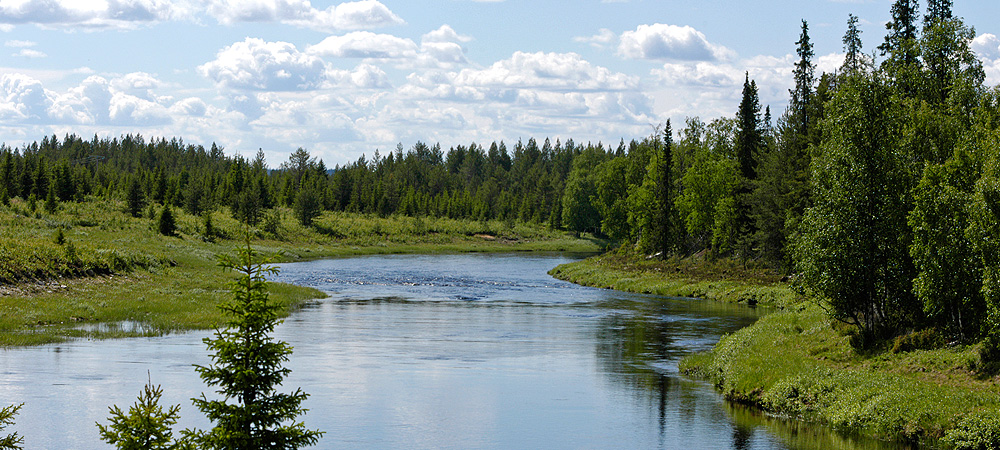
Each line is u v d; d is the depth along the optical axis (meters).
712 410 20.59
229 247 85.81
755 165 71.19
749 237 60.47
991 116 24.03
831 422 18.69
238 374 10.64
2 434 17.00
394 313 41.47
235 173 146.75
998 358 18.95
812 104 52.03
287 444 10.91
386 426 18.66
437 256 105.19
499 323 37.94
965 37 29.75
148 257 53.44
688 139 84.94
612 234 114.50
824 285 23.47
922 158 23.88
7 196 92.00
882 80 24.42
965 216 20.19
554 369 26.20
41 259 42.12
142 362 25.22
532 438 17.72
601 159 170.38
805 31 59.09
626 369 26.34
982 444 15.65
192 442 10.66
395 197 162.12
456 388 23.00
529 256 108.25
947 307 21.50
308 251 99.00
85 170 157.50
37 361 25.08
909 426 17.14
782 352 24.72
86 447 16.30
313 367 25.81
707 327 36.66
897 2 37.97
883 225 22.83
